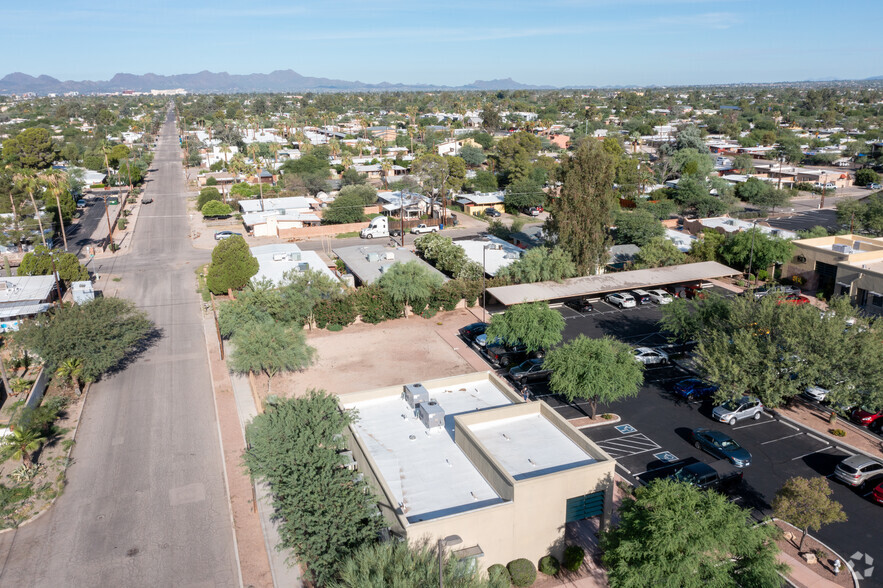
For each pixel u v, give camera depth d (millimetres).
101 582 23953
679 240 73812
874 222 73625
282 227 88938
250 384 41906
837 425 35531
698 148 132125
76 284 56688
